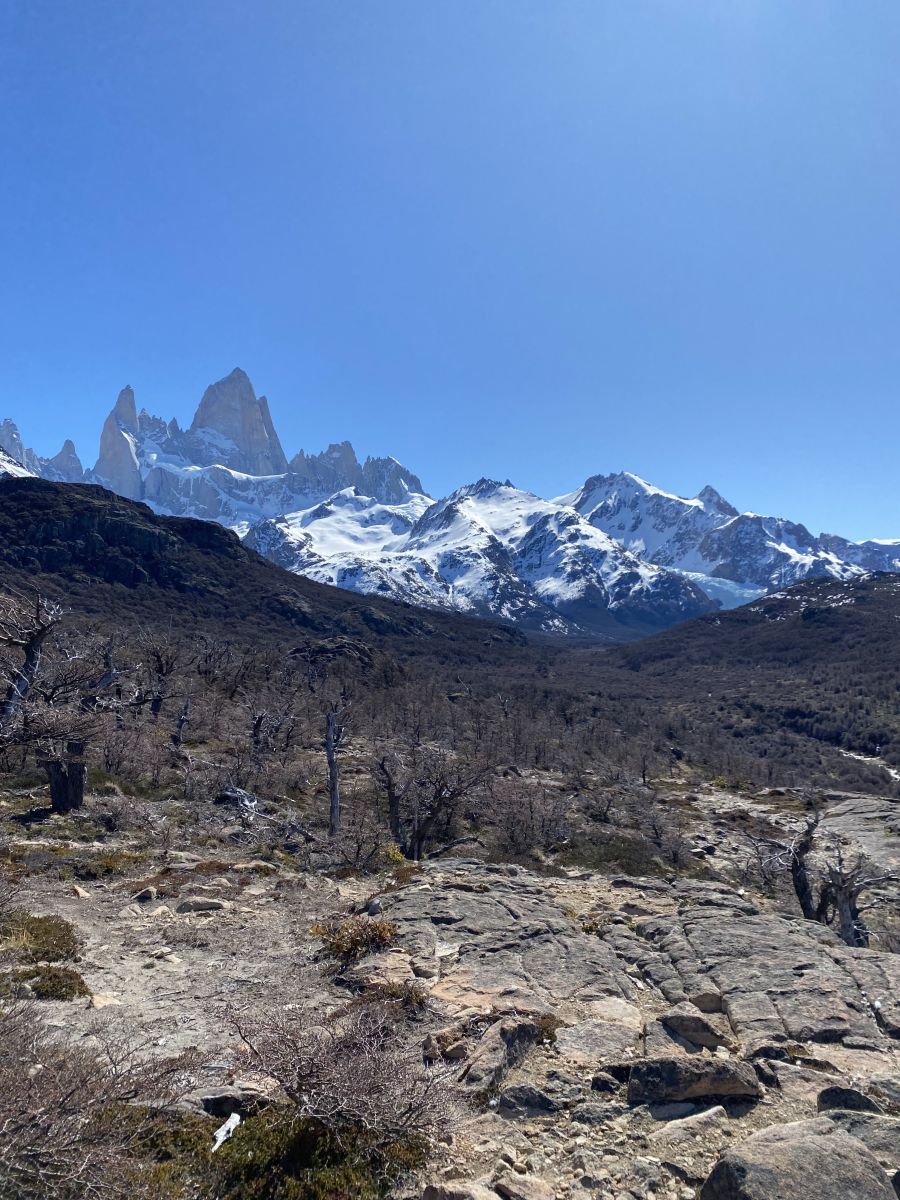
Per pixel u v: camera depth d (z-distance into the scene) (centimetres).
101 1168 521
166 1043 852
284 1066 654
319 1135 623
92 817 2330
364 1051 682
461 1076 753
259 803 3262
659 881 1770
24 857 1784
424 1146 630
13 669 1970
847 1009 927
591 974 1074
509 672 18238
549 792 5328
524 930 1265
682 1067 717
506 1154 620
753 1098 705
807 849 2894
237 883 1733
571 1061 804
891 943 3006
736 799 6706
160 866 1870
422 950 1182
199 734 4900
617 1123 673
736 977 1038
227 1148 616
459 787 3194
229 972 1134
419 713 7638
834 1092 679
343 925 1311
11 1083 550
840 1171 512
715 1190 517
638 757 8294
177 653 5578
